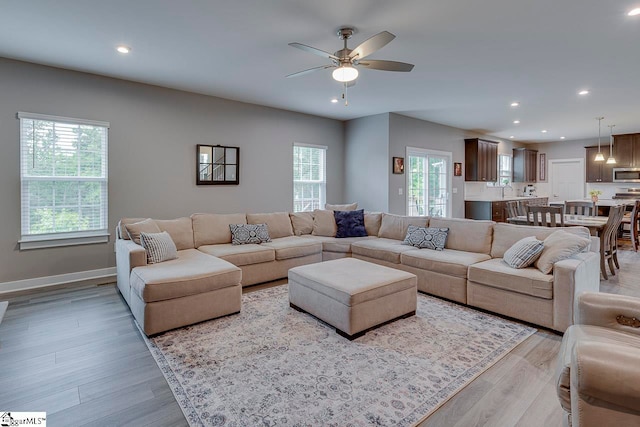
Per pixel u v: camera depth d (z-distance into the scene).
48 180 3.91
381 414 1.75
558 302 2.67
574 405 1.13
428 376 2.10
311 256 4.52
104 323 2.90
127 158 4.36
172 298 2.73
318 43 3.21
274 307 3.29
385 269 3.21
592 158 8.89
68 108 3.95
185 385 2.01
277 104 5.55
